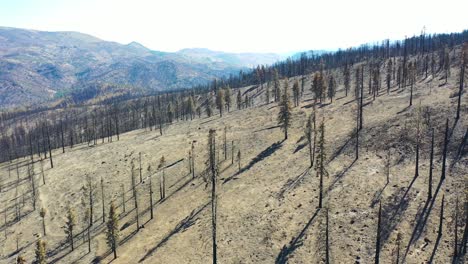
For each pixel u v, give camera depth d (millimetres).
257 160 94562
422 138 72938
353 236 48625
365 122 94938
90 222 85938
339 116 110438
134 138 155375
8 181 128500
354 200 57844
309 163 81312
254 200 69812
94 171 117250
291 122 118000
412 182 58250
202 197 81375
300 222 56125
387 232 47500
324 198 61688
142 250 64750
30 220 95375
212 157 62500
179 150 118625
